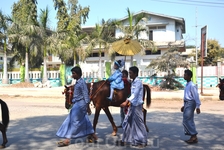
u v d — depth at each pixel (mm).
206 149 6004
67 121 6293
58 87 23797
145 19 23828
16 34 24781
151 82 23438
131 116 6113
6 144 6492
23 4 31562
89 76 25141
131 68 6156
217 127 8375
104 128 8273
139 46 8680
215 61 38906
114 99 7176
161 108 13031
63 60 28844
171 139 6926
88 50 24953
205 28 18078
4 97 18391
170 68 20812
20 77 27266
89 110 6508
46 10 25359
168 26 31844
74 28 32625
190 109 6480
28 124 8992
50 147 6227
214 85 22484
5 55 27109
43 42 25531
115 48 8664
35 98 17734
